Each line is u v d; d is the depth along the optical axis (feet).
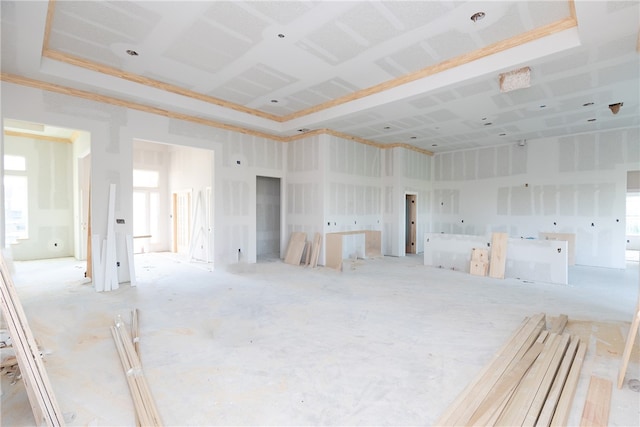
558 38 11.87
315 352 9.53
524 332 10.54
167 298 15.16
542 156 26.91
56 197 26.73
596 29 10.63
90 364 8.73
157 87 17.29
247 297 15.39
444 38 12.68
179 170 30.66
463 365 8.80
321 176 24.23
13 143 24.80
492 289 17.21
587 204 24.97
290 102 20.33
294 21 11.41
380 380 8.02
